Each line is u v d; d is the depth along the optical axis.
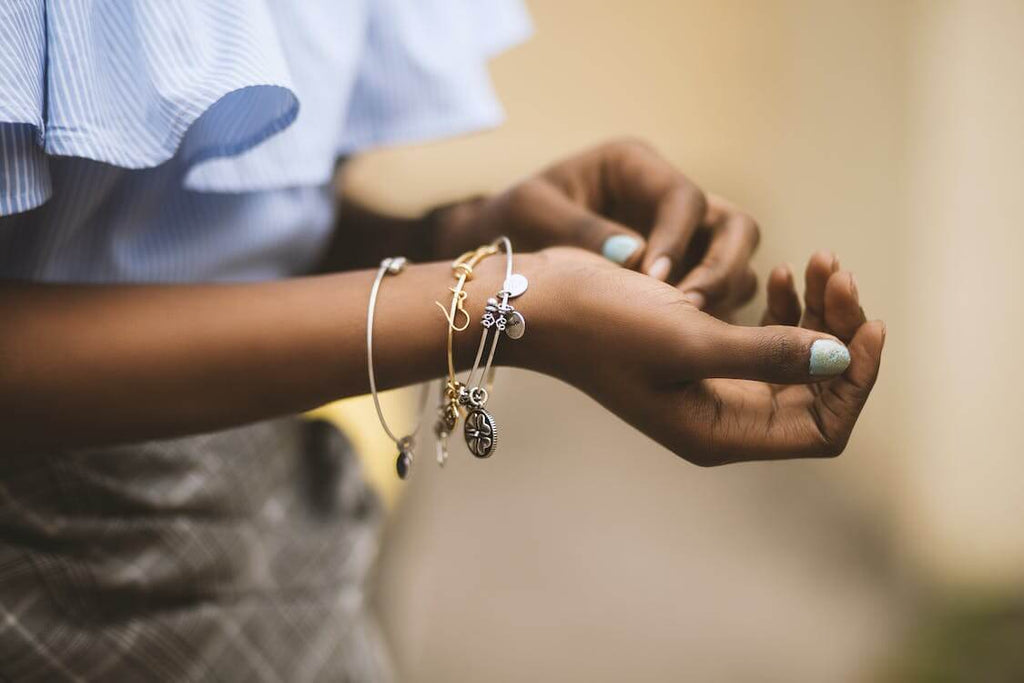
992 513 1.99
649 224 0.64
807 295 0.55
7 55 0.46
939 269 2.12
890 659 1.64
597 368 0.51
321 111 0.62
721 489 2.17
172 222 0.60
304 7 0.61
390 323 0.53
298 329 0.53
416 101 0.68
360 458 0.79
